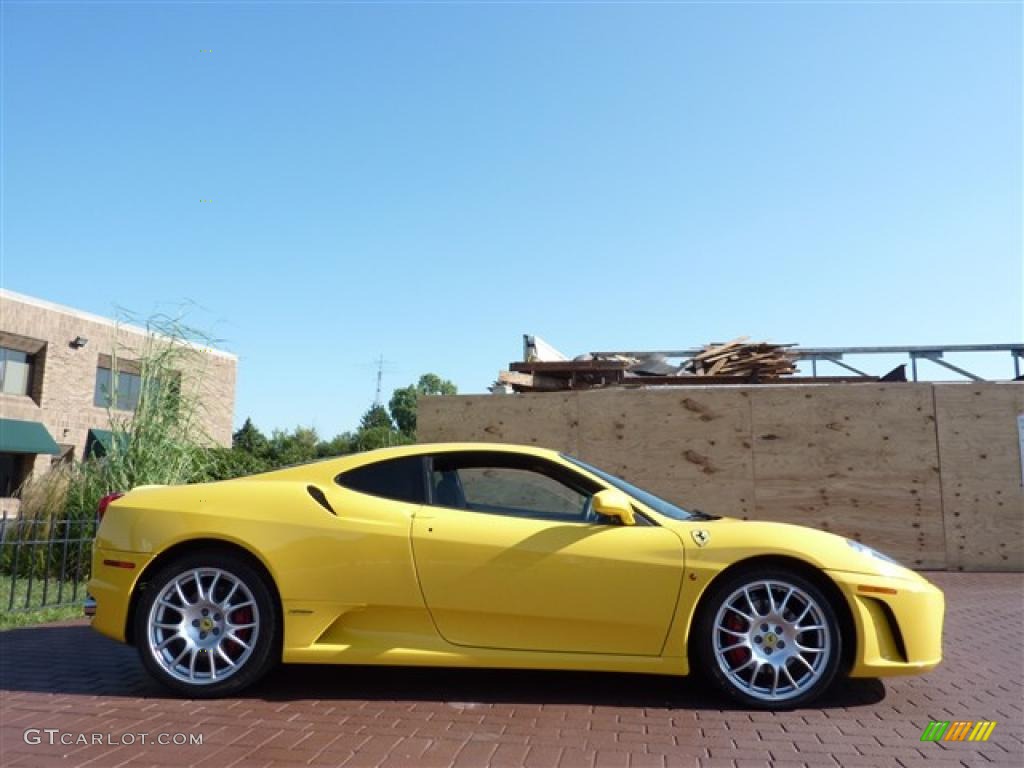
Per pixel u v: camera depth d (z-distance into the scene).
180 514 4.23
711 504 10.01
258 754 3.30
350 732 3.58
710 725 3.70
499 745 3.42
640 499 4.43
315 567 4.12
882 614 4.04
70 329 29.73
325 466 4.48
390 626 4.14
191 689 4.06
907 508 9.66
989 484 9.57
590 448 10.35
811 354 16.78
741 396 10.11
